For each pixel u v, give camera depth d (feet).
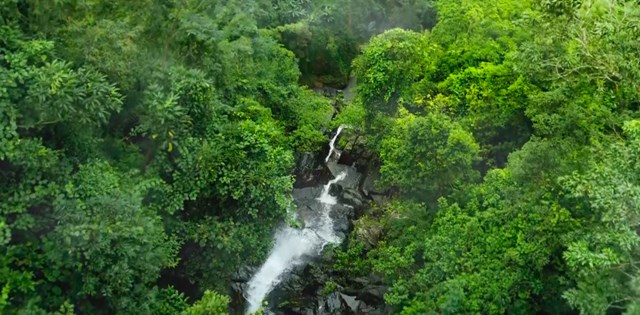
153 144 56.75
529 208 49.14
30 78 42.63
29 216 43.24
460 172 59.47
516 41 81.10
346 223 76.74
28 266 44.80
